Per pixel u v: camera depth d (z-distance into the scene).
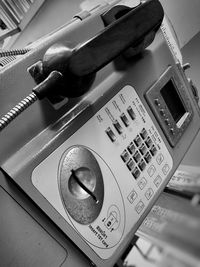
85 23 0.55
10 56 0.56
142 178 0.59
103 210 0.51
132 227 0.56
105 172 0.52
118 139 0.55
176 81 0.70
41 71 0.46
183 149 0.71
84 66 0.44
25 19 1.17
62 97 0.49
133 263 0.68
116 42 0.47
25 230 0.42
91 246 0.49
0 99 0.43
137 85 0.60
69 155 0.47
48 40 0.49
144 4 0.53
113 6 0.59
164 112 0.65
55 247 0.45
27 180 0.42
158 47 0.67
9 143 0.43
